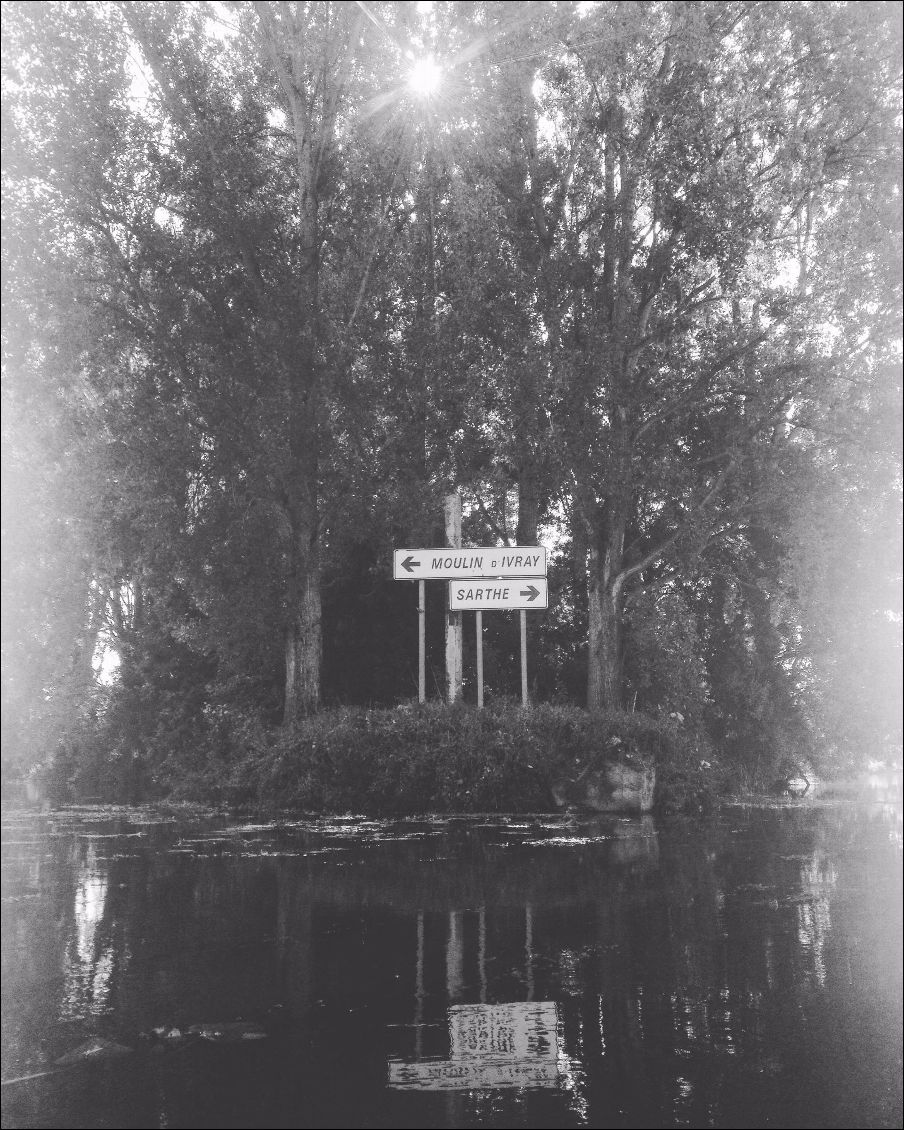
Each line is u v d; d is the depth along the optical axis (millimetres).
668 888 10023
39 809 20094
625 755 19812
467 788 19656
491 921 8352
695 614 27500
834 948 7219
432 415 24578
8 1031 5379
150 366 22250
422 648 22625
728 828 16188
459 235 24672
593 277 25359
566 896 9586
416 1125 4199
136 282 22453
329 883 10438
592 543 24859
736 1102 4406
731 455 24375
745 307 24484
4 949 7348
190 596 25297
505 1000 5953
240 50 24438
